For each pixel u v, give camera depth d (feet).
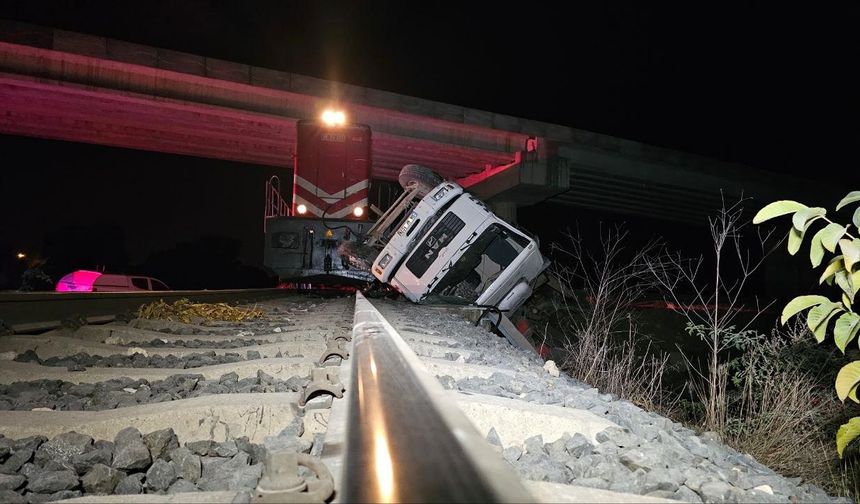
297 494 5.96
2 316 23.80
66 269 196.85
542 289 46.06
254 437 10.48
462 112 118.73
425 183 44.19
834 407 20.11
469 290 40.06
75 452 8.86
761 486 8.84
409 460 6.24
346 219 58.80
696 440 11.03
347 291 62.69
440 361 15.96
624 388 23.95
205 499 6.84
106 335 21.01
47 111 110.32
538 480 8.11
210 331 24.63
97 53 92.12
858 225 9.41
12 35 87.76
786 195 152.25
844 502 9.37
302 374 14.75
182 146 134.51
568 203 161.89
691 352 51.44
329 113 64.39
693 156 139.44
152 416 10.13
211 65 99.30
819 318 10.27
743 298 82.64
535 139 126.52
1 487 7.79
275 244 57.72
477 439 6.56
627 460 8.85
